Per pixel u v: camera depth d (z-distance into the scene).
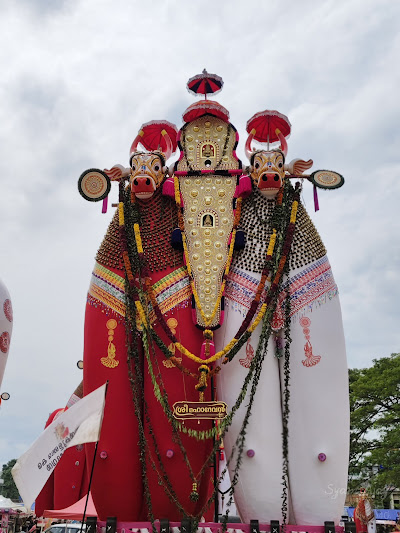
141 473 8.05
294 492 7.93
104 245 9.12
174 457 7.93
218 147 9.45
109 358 8.45
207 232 8.91
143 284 8.59
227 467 8.20
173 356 8.14
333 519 7.78
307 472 7.91
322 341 8.36
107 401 8.28
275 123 9.66
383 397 22.86
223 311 8.59
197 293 8.55
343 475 7.94
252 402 8.10
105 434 8.16
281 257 8.58
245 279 8.69
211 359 7.99
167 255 8.87
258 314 8.27
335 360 8.32
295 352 8.31
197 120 9.59
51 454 6.68
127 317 8.44
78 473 12.55
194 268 8.71
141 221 9.15
